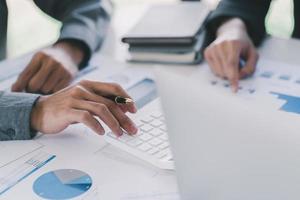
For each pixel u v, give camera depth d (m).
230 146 0.46
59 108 0.73
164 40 0.99
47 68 0.90
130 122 0.71
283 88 0.85
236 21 1.04
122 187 0.60
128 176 0.62
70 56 0.97
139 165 0.64
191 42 0.98
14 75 0.97
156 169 0.63
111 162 0.65
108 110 0.71
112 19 1.27
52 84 0.88
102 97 0.75
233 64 0.89
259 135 0.44
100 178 0.62
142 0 1.83
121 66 1.00
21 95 0.78
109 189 0.59
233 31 0.99
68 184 0.61
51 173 0.63
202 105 0.50
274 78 0.89
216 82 0.89
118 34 1.17
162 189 0.59
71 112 0.71
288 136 0.43
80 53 1.00
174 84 0.55
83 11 1.13
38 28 1.94
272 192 0.44
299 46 1.03
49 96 0.78
